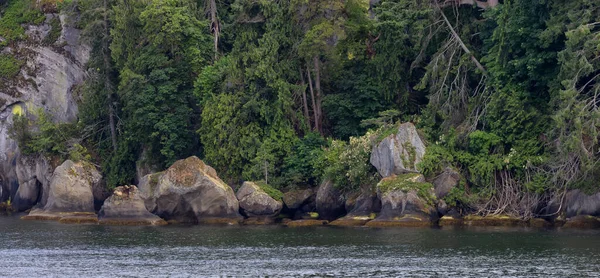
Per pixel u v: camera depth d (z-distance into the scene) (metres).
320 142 68.44
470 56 64.00
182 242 52.00
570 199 56.62
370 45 70.69
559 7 56.28
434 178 59.91
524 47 58.22
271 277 40.09
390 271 40.91
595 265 41.44
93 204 70.31
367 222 59.34
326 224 61.09
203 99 71.19
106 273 41.62
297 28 70.31
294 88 69.50
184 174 63.53
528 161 58.19
